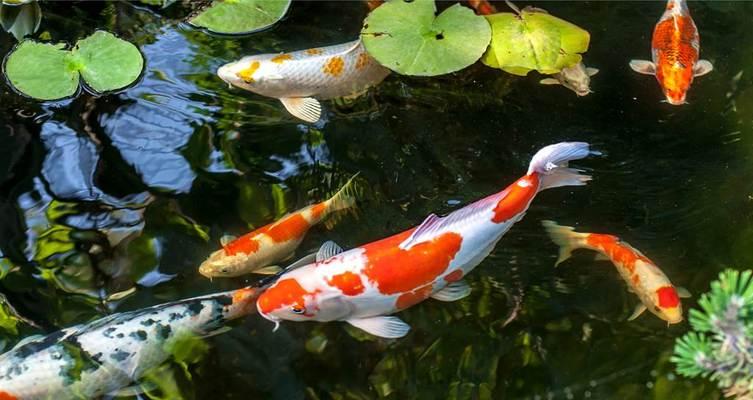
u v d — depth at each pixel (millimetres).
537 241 2512
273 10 2814
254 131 2635
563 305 2434
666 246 2504
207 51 2760
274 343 2369
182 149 2604
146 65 2729
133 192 2539
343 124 2656
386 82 2725
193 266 2441
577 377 2359
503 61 2688
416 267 2322
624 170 2602
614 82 2725
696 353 2014
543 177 2367
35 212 2506
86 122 2633
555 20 2754
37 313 2373
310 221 2479
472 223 2336
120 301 2393
